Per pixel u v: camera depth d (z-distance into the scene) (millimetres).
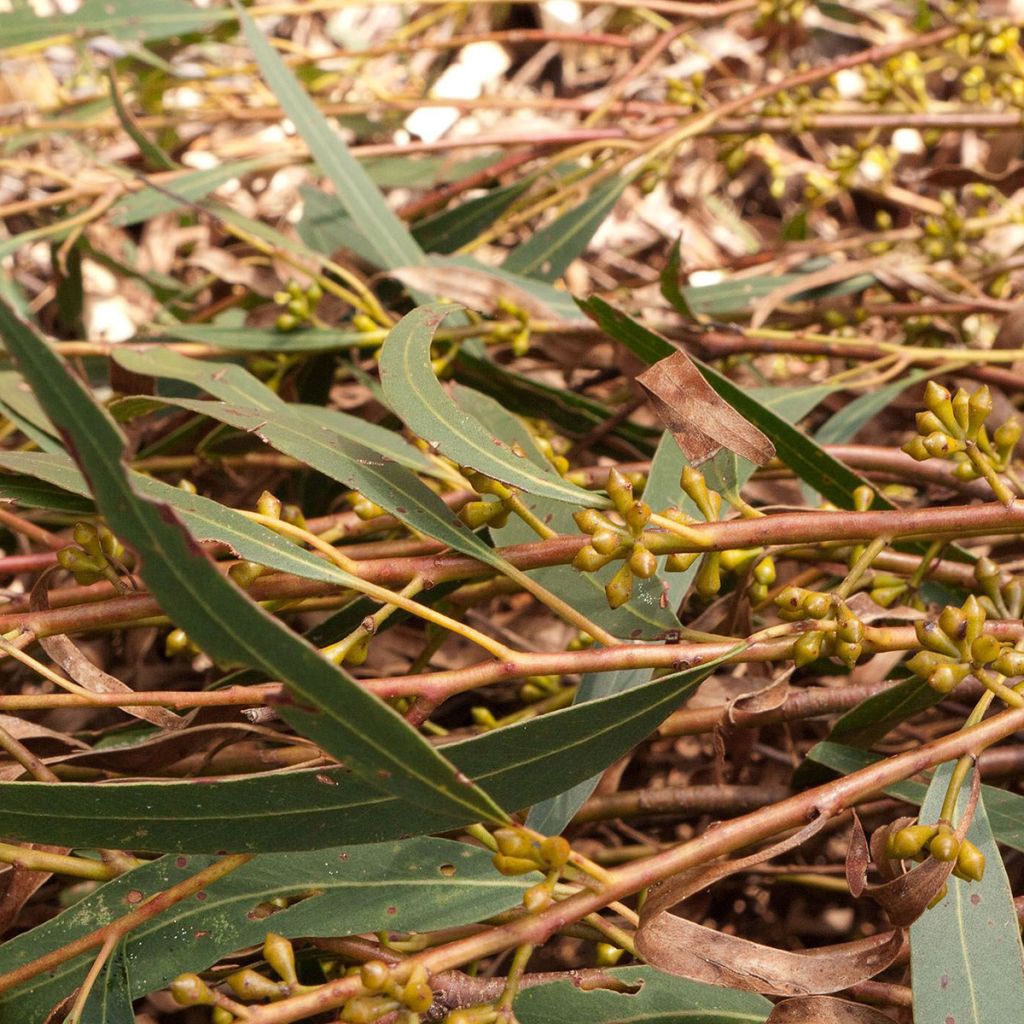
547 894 402
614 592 437
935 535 472
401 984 397
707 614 525
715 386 531
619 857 562
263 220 1000
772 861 587
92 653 646
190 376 554
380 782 405
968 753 430
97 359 696
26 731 475
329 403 718
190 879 428
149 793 415
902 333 794
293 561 439
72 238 688
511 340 628
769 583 494
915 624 436
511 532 507
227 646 392
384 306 698
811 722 625
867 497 487
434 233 758
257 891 454
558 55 1121
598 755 434
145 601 453
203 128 1063
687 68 982
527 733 424
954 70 1040
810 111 770
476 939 403
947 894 437
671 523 440
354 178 648
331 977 504
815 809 424
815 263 782
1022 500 452
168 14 785
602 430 652
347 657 431
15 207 723
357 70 917
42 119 984
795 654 441
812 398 601
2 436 688
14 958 444
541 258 719
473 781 428
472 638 431
